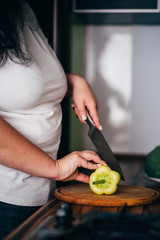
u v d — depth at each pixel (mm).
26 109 847
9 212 861
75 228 549
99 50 3111
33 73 812
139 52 3072
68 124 2455
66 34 2322
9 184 845
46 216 693
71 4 2445
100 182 865
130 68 3088
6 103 811
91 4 2443
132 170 1792
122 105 3111
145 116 3088
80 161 828
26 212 871
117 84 3109
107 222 577
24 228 606
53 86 905
